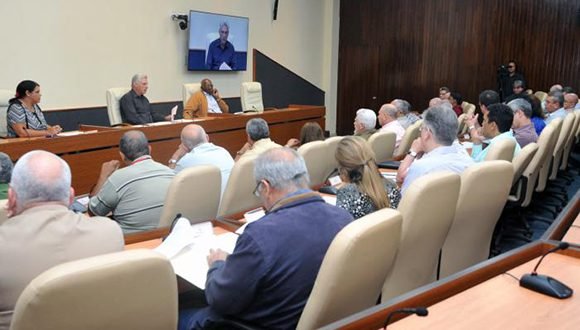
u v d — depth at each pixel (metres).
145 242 2.15
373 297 1.71
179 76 8.01
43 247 1.48
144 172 2.69
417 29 10.02
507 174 2.47
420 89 10.14
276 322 1.61
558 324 1.32
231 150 6.43
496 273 1.64
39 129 4.97
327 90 10.95
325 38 10.80
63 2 6.41
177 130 5.64
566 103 6.62
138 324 1.28
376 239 1.52
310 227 1.61
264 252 1.54
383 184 2.24
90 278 1.15
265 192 1.75
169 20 7.71
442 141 2.77
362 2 10.52
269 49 9.53
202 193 2.51
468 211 2.39
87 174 4.80
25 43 6.09
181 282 1.87
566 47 8.67
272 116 7.03
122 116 5.89
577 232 2.15
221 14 8.37
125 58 7.20
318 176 3.69
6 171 2.61
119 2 7.03
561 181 5.86
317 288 1.47
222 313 1.64
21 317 1.12
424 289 1.44
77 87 6.68
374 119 4.57
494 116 3.87
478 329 1.29
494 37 9.28
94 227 1.58
